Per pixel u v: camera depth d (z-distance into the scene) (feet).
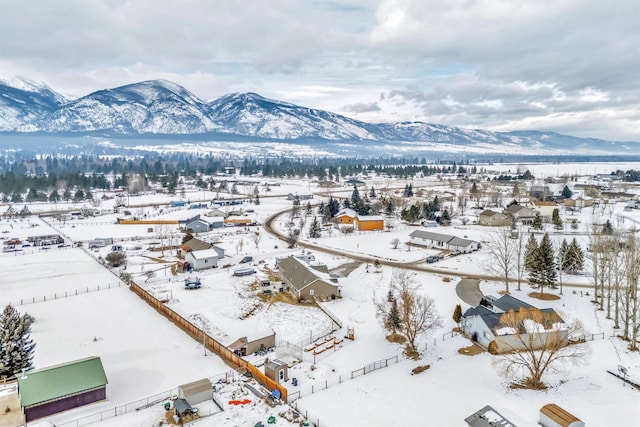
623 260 207.51
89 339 173.99
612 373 136.77
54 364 152.35
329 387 134.62
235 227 419.54
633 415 114.21
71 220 456.04
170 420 119.14
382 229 398.42
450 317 190.49
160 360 156.76
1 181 640.58
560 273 232.94
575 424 104.37
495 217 405.18
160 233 364.17
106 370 149.48
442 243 324.60
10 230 396.16
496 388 130.21
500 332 154.51
